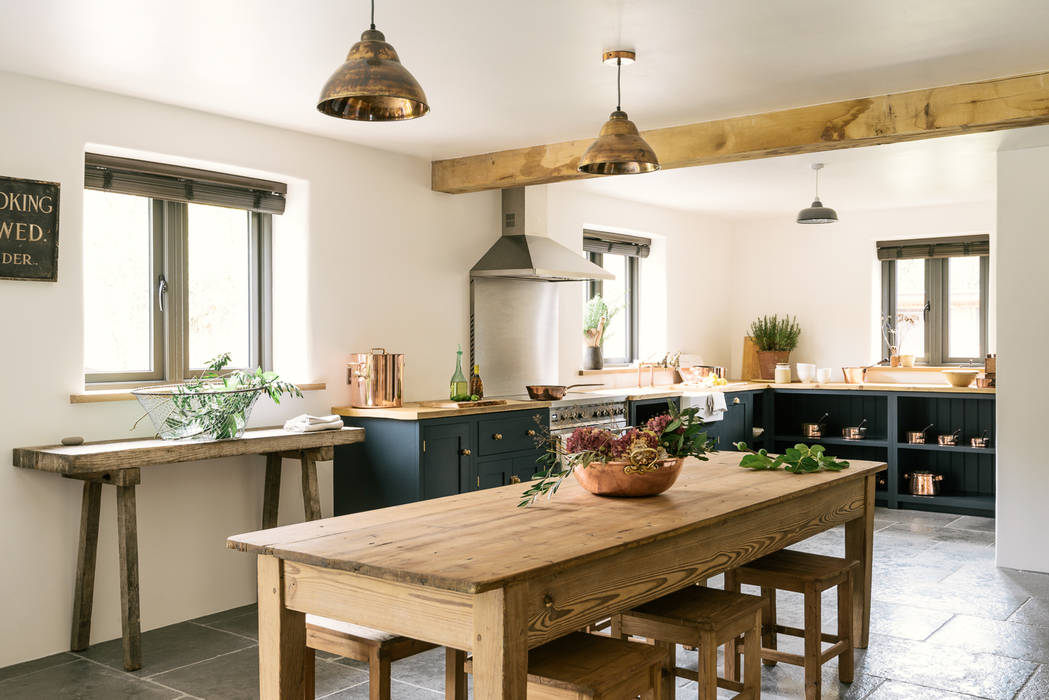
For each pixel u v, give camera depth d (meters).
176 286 4.73
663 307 8.01
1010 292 5.43
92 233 4.42
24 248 3.89
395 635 2.74
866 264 8.24
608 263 7.79
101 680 3.71
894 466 7.59
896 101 4.22
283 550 2.38
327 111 2.75
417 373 5.72
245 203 4.91
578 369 7.05
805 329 8.55
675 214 8.13
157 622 4.44
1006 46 3.57
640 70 3.87
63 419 4.06
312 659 2.89
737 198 7.42
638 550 2.54
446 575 2.07
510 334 6.31
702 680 2.83
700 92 4.20
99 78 3.99
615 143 3.48
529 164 5.38
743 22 3.29
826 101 4.38
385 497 5.08
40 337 3.98
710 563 2.87
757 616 3.10
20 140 3.92
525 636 2.13
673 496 3.14
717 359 8.75
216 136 4.63
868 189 7.01
